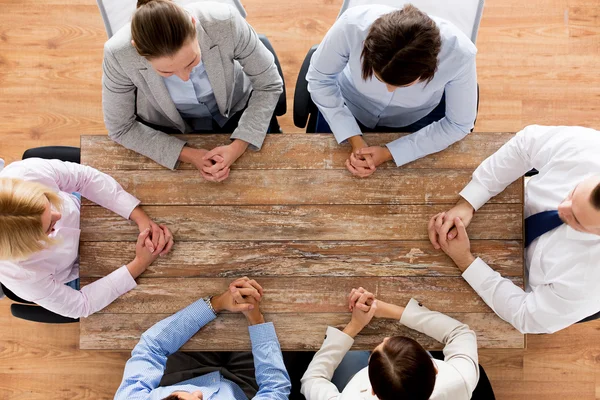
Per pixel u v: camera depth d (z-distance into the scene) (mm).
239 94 1899
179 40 1302
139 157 1761
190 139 1763
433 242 1693
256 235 1726
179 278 1713
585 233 1495
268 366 1665
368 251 1717
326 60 1639
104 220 1733
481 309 1692
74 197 1839
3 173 1599
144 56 1354
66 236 1720
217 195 1740
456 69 1511
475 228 1720
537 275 1645
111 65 1506
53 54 2586
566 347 2420
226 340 1698
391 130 2029
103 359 2447
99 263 1728
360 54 1560
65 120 2582
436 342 1699
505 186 1697
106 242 1733
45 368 2449
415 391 1396
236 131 1728
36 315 1869
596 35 2562
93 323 1700
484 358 2432
